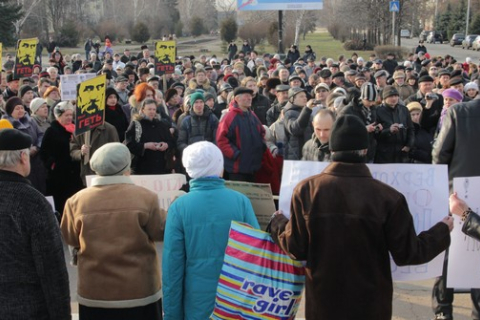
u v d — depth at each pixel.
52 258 3.09
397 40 48.22
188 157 3.60
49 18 60.97
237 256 3.47
